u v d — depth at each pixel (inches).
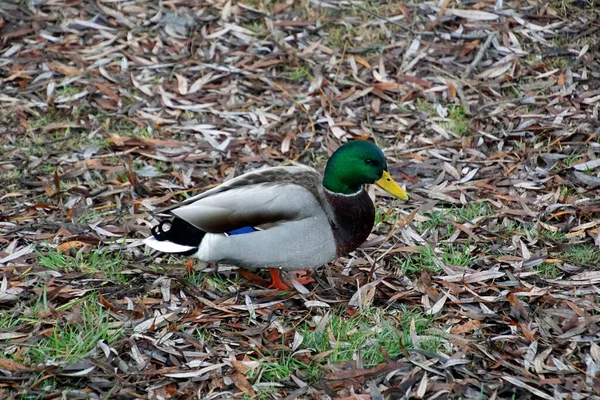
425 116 496.4
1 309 338.0
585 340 324.5
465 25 557.9
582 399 294.5
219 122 490.9
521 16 562.9
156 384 300.2
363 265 378.3
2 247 378.9
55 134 479.2
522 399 295.1
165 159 458.3
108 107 501.4
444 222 406.9
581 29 551.2
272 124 490.0
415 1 576.7
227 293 356.5
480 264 376.2
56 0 574.2
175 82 522.3
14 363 300.8
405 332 325.7
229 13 569.6
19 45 544.4
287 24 562.6
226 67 531.5
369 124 490.0
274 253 339.6
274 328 332.2
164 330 328.2
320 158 464.4
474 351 318.0
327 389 294.5
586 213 409.7
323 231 343.0
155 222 402.6
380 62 534.0
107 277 359.9
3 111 493.0
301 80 525.3
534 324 334.3
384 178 351.3
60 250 376.5
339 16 569.6
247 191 338.3
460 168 454.0
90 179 438.9
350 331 328.8
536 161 451.5
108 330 325.1
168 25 560.1
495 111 495.2
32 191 427.8
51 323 326.6
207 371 306.8
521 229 401.7
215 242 338.3
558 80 516.1
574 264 375.6
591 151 456.4
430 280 359.9
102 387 295.9
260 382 302.2
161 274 364.8
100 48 544.4
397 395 294.2
